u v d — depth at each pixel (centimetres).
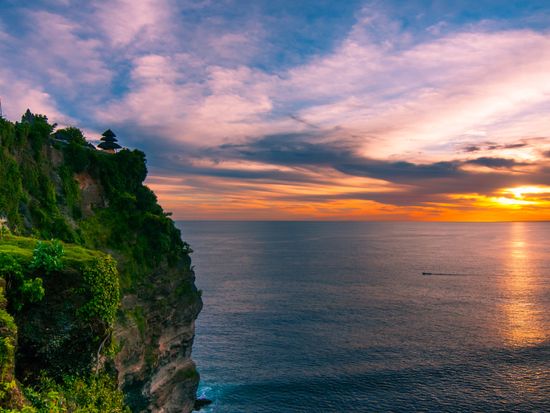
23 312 2053
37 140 4266
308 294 12619
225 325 9275
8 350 1633
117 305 2430
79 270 2236
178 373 5344
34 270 2103
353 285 14150
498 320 9538
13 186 3753
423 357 7262
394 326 9119
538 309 10612
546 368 6725
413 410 5509
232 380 6481
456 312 10338
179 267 5409
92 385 2231
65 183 4541
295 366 6969
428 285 14175
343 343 8050
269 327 9100
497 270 17888
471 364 6925
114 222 4844
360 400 5803
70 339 2173
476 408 5519
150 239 5062
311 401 5816
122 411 2459
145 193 5456
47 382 2066
